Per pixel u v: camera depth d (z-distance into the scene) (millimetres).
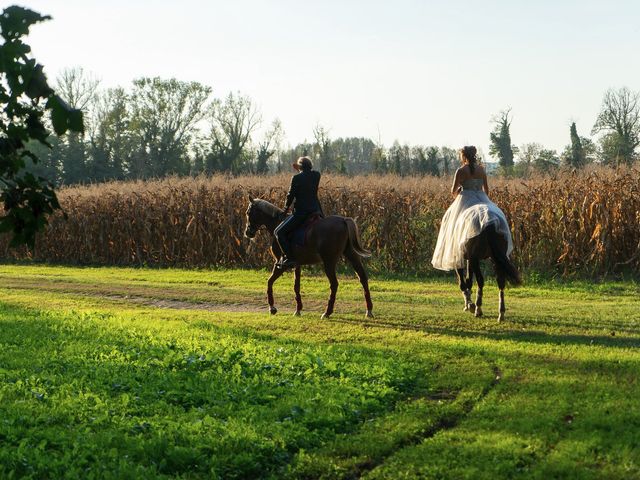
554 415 7457
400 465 6359
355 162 77688
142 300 18984
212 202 27547
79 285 22250
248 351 10680
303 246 14500
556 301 17156
